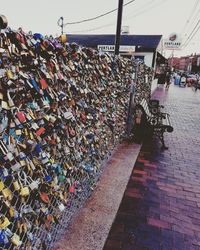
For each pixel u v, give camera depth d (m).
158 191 3.90
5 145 1.48
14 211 1.64
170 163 5.14
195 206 3.52
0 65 1.38
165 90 25.64
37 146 1.86
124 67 5.32
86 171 3.23
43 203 2.05
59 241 2.56
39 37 1.75
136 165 4.92
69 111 2.51
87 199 3.41
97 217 3.03
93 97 3.35
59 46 2.03
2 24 1.35
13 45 1.50
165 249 2.63
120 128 5.71
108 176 4.18
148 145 6.24
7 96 1.45
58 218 2.42
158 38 20.80
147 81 11.84
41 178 1.99
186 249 2.65
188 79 37.91
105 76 3.93
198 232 2.95
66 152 2.46
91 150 3.45
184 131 8.12
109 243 2.66
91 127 3.39
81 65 2.80
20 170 1.69
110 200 3.43
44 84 1.86
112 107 4.60
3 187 1.52
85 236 2.68
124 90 5.66
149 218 3.16
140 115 6.45
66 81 2.33
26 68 1.67
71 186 2.72
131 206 3.41
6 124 1.45
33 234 1.98
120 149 5.66
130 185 4.04
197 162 5.28
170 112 12.02
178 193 3.88
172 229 2.97
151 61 19.19
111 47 15.86
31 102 1.76
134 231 2.88
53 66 2.04
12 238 1.60
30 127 1.74
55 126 2.17
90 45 21.20
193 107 14.20
